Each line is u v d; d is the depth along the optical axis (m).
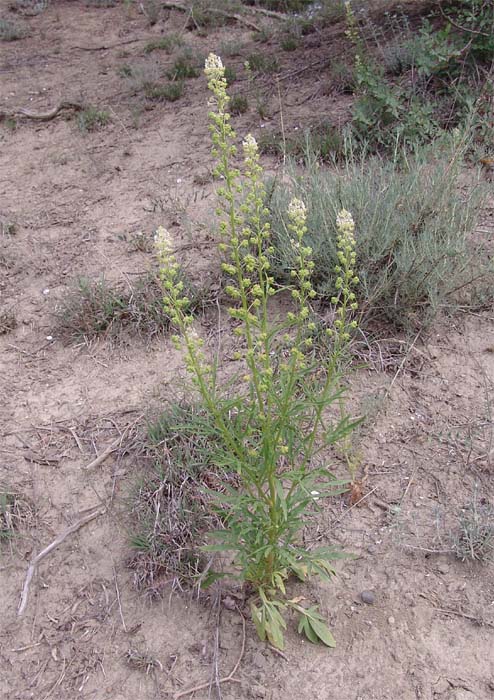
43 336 0.90
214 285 0.92
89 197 1.18
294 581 0.59
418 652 0.54
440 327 0.82
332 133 1.18
